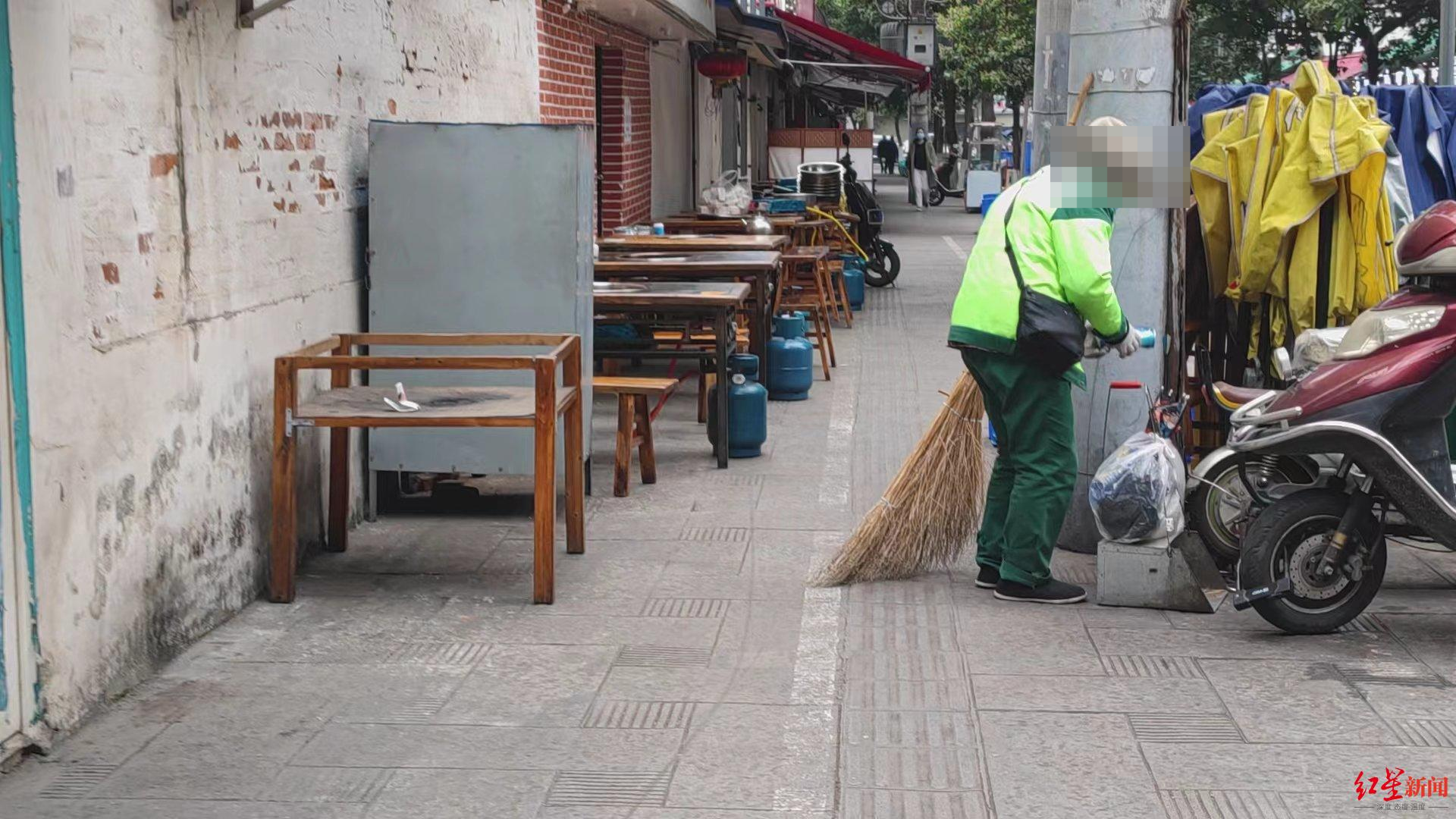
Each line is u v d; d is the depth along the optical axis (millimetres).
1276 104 6988
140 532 5180
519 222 7410
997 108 63469
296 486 6641
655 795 4309
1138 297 6855
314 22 6867
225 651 5559
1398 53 31094
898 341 14719
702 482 8547
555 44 12312
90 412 4809
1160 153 5805
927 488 6488
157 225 5281
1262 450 5801
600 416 10625
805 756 4590
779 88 40438
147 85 5195
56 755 4586
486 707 5008
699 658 5504
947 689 5172
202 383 5695
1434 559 6879
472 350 7418
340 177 7270
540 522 6152
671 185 19172
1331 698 5062
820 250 14367
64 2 4609
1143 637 5746
